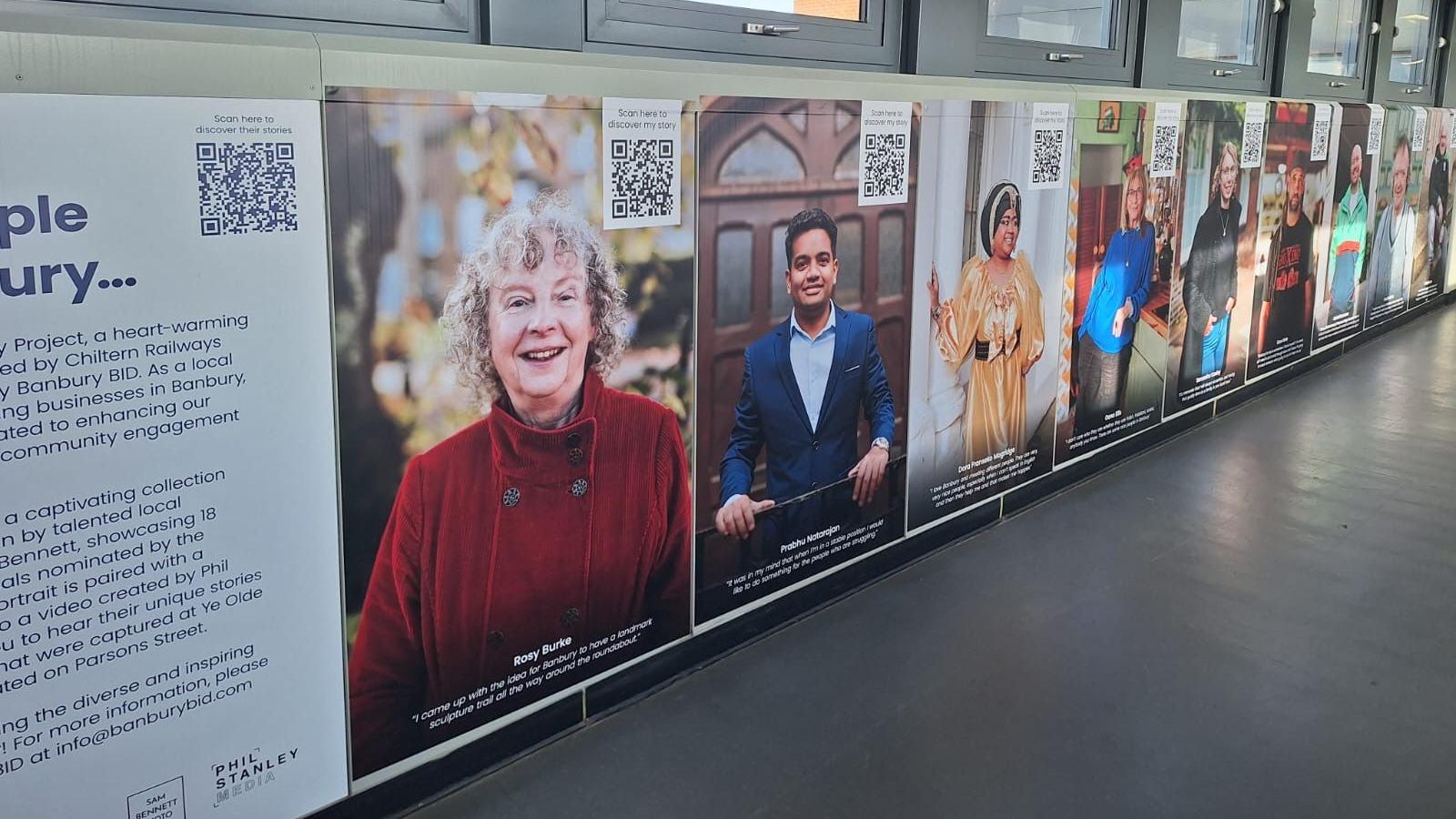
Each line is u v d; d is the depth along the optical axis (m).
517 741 2.23
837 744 2.29
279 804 1.84
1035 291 3.62
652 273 2.29
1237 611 2.96
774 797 2.10
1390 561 3.31
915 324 3.11
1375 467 4.27
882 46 2.99
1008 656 2.69
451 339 1.93
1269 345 5.47
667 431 2.40
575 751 2.26
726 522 2.62
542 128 2.00
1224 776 2.17
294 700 1.83
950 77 3.15
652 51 2.35
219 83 1.55
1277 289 5.42
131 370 1.52
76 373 1.47
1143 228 4.18
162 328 1.54
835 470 2.93
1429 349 6.55
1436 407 5.21
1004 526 3.63
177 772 1.69
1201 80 4.61
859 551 3.08
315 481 1.78
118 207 1.48
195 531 1.64
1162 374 4.54
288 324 1.69
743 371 2.58
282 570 1.77
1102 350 4.09
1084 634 2.81
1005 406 3.59
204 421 1.62
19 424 1.43
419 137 1.81
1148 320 4.36
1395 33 6.48
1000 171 3.33
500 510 2.09
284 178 1.65
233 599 1.71
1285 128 5.14
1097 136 3.78
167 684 1.65
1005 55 3.44
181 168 1.53
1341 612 2.95
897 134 2.89
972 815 2.04
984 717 2.40
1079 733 2.33
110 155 1.46
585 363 2.18
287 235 1.67
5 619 1.46
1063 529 3.59
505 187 1.96
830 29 2.81
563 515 2.21
